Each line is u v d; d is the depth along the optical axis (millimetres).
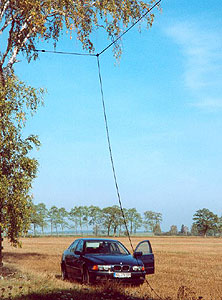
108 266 12414
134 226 159375
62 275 15156
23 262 23547
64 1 15383
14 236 14516
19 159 14773
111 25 16359
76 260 13602
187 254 35188
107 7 15562
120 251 14062
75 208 155250
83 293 9977
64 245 53000
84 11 16016
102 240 14445
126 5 16109
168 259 28578
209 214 150500
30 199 14711
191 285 14055
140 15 16484
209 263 25266
